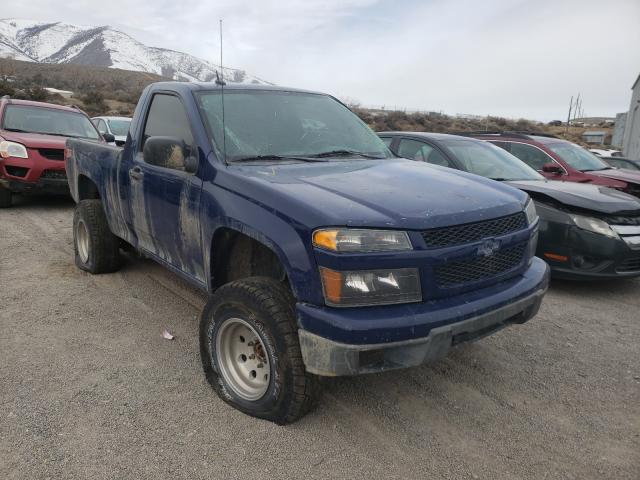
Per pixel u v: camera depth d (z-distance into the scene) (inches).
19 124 374.6
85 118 414.6
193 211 131.4
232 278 133.0
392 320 96.7
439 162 252.2
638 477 102.8
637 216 211.3
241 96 154.3
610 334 175.8
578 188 229.1
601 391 136.8
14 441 107.1
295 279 101.8
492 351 158.6
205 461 103.0
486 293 111.4
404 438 112.9
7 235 279.0
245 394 118.6
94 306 181.9
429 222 103.0
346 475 100.7
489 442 112.9
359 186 117.3
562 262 213.5
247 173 122.3
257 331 111.0
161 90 163.5
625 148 1211.9
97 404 121.4
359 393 130.7
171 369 139.3
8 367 137.6
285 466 102.4
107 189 188.5
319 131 157.5
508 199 124.5
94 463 101.4
